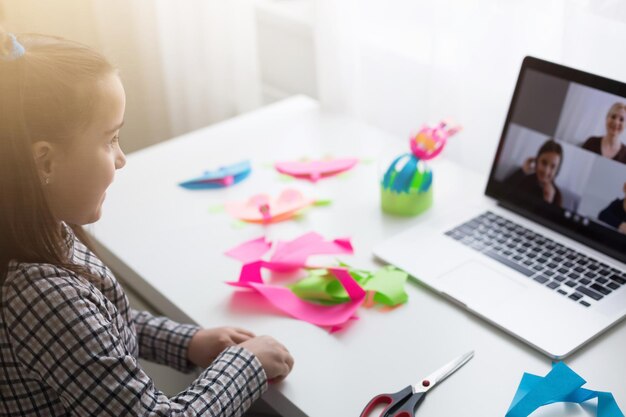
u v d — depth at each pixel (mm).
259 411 1098
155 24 1747
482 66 1228
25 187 732
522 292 938
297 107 1467
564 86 1001
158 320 983
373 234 1086
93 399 750
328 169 1235
